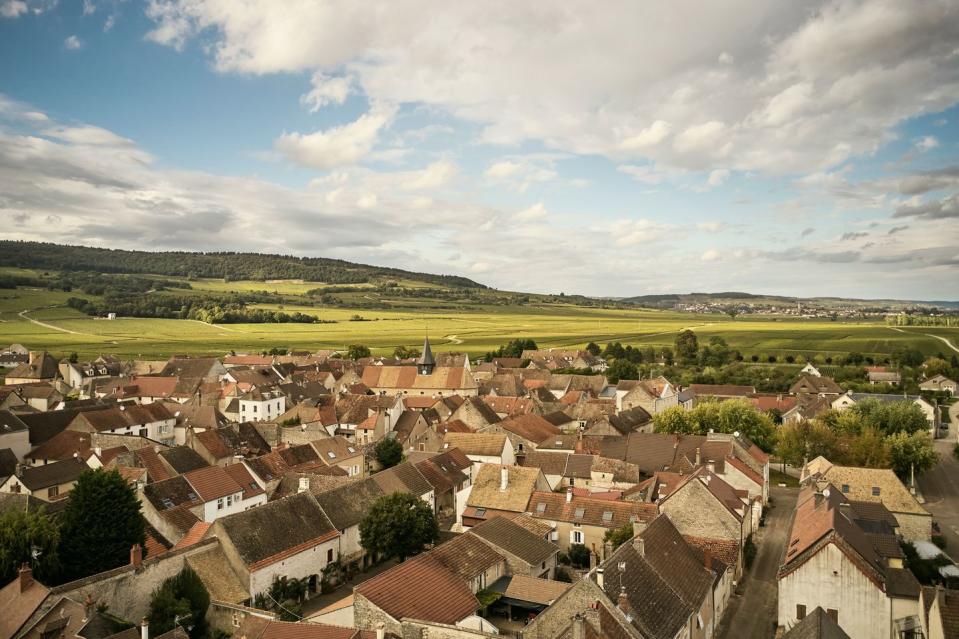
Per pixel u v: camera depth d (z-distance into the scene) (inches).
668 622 1975.9
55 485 3848.4
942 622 1877.5
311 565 2910.9
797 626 1988.2
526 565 2573.8
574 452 4800.7
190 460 4084.6
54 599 2103.8
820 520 2664.9
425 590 2121.1
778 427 5600.4
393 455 4958.2
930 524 3430.1
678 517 2933.1
